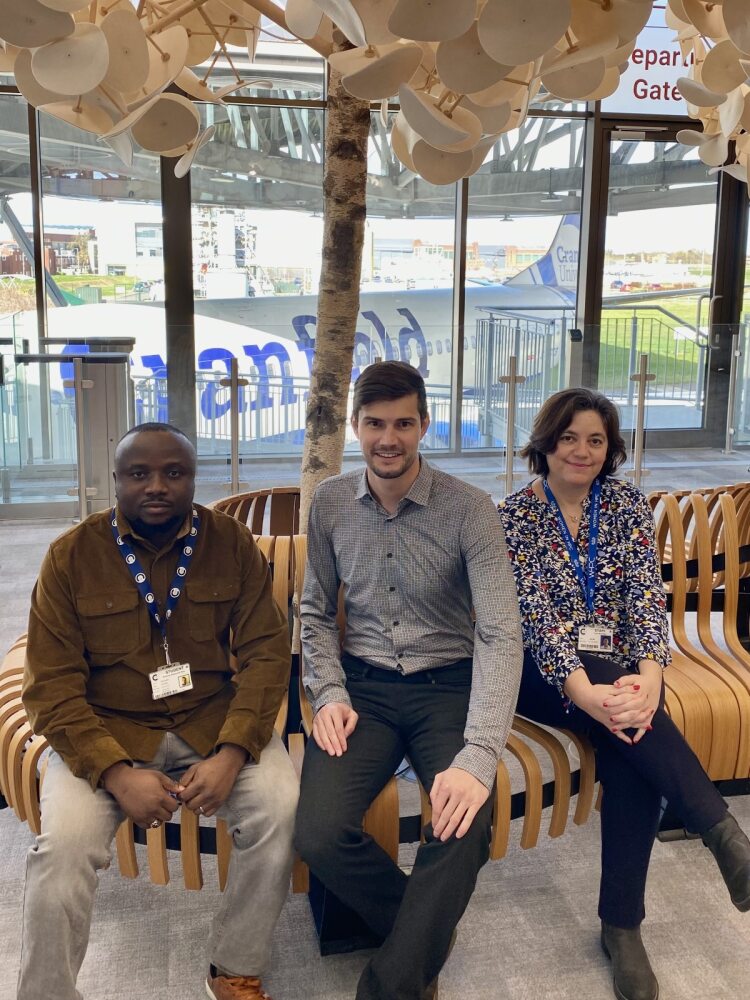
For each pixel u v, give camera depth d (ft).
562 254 24.44
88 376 16.98
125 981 6.95
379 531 7.37
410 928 6.13
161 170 22.03
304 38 6.71
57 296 22.41
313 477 10.12
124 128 5.83
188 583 6.94
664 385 16.97
